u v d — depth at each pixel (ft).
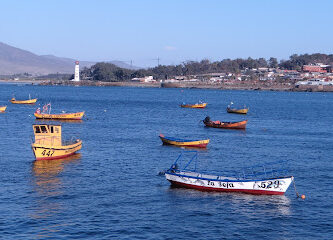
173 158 229.66
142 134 325.83
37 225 128.26
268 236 125.59
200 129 369.91
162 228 129.08
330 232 129.18
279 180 161.17
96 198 154.61
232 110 546.67
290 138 319.27
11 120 406.21
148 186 171.73
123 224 131.13
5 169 193.98
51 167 199.93
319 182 182.29
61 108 593.83
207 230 128.67
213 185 165.37
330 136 335.67
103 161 216.54
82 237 121.08
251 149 265.34
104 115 487.20
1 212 137.59
